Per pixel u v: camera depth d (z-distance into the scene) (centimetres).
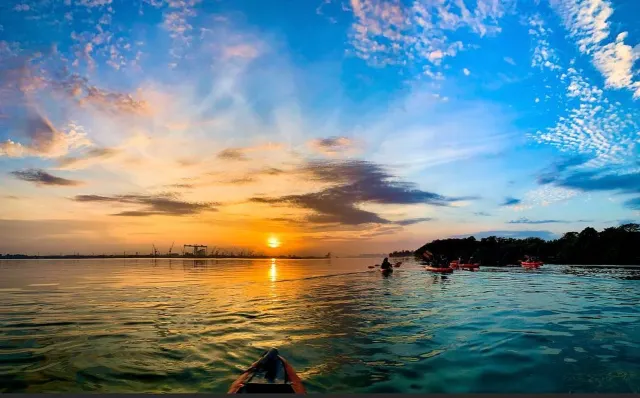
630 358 775
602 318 1195
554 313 1284
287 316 1223
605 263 5894
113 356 791
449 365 736
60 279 3036
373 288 2131
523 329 1030
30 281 2806
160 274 3816
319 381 653
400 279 2869
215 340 918
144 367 727
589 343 888
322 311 1318
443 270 3941
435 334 974
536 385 636
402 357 783
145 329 1036
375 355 795
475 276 3200
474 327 1052
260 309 1367
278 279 2947
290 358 779
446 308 1378
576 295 1805
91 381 653
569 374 687
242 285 2384
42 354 806
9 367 725
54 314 1273
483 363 746
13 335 971
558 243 6712
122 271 4531
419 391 609
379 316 1216
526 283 2486
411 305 1454
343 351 823
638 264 5609
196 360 768
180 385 636
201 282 2661
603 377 673
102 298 1703
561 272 3812
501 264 6359
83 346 865
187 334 977
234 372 700
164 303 1535
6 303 1545
